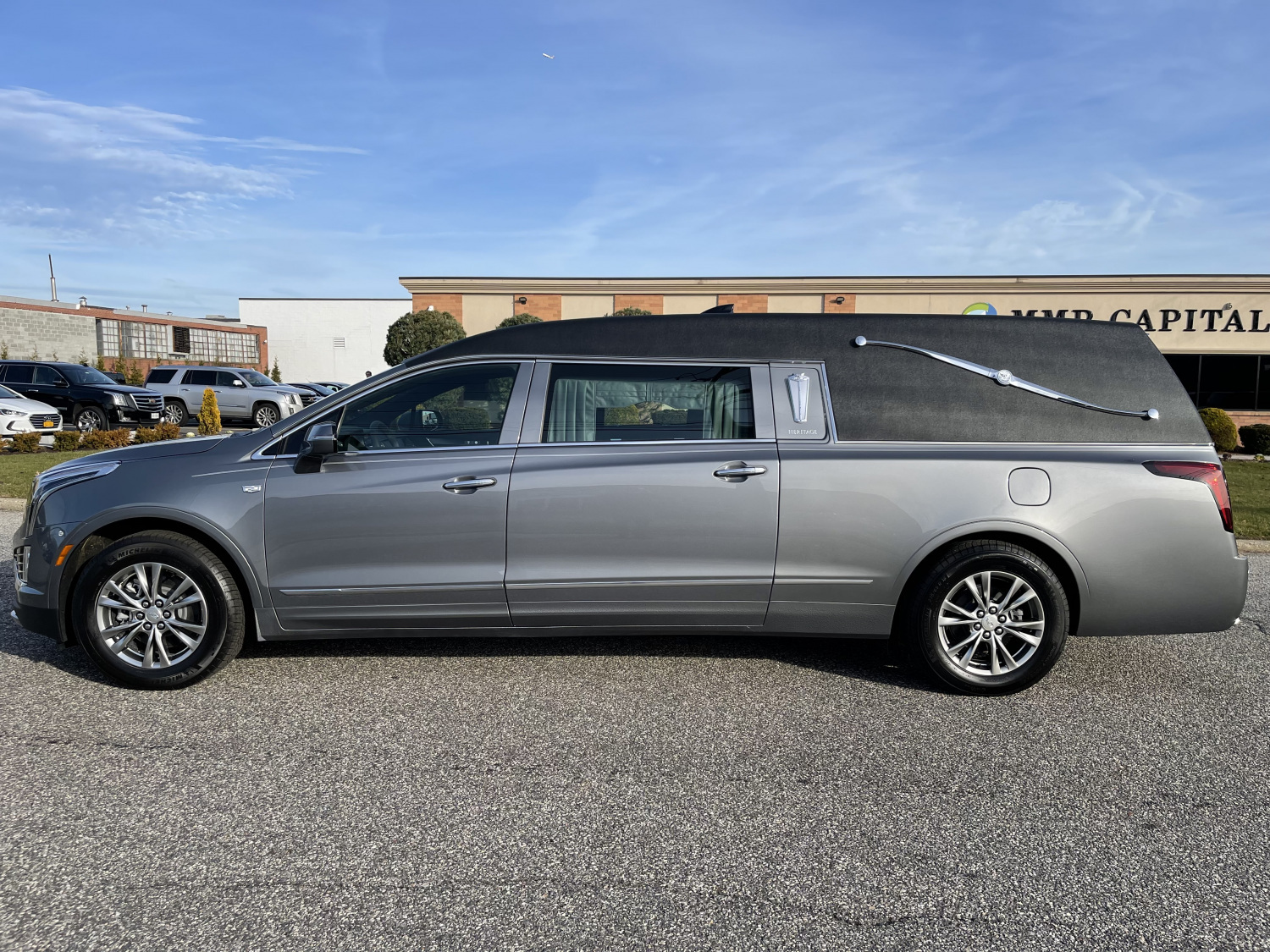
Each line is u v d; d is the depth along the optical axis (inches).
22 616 162.2
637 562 159.6
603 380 165.5
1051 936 90.3
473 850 105.9
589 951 87.0
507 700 156.0
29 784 121.3
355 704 153.0
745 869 102.4
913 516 157.9
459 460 159.9
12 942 87.0
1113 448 160.9
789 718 149.2
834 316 170.1
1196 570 157.5
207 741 136.7
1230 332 1068.5
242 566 157.6
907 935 90.2
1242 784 126.3
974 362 164.9
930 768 130.5
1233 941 89.6
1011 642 163.3
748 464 159.0
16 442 612.1
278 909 93.4
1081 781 126.6
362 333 2214.6
